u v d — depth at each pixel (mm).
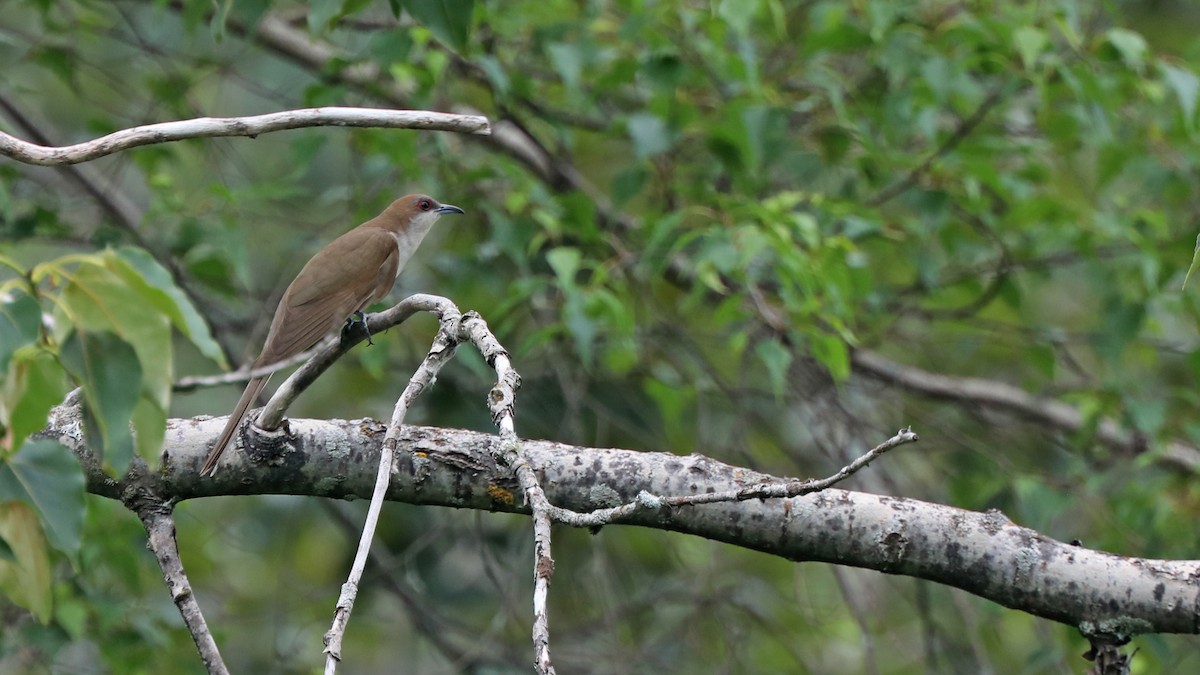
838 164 12656
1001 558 6672
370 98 12133
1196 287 12469
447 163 12125
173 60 13094
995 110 12836
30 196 12227
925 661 12836
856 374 13688
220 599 13742
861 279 11352
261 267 14789
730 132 11188
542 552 5016
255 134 6082
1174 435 13070
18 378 4945
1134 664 11445
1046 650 11227
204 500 14234
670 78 10805
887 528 6711
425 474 6723
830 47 11633
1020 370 15570
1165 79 11430
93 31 12438
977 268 13055
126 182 15805
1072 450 13164
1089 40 12367
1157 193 12195
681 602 13055
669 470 6734
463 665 12398
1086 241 11945
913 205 11594
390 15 13352
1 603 10422
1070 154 12828
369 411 13500
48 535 5312
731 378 14930
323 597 12797
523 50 12805
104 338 4910
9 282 4848
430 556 14344
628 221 13281
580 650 13344
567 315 10062
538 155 13039
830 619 14219
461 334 6090
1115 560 6676
